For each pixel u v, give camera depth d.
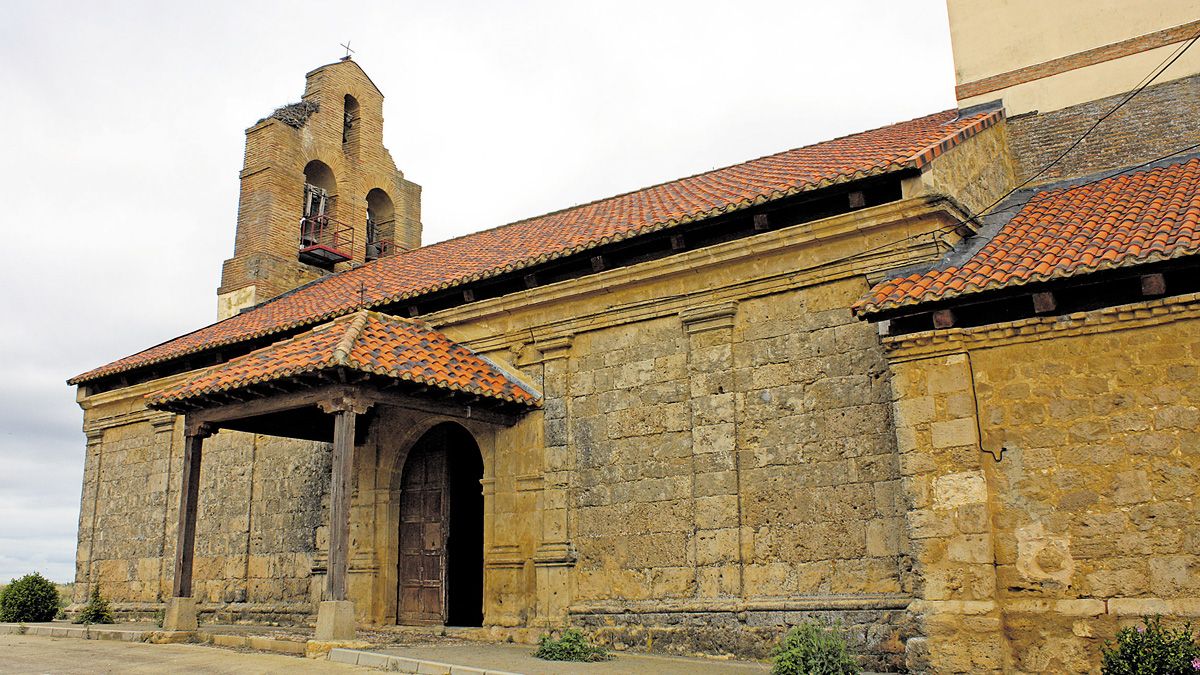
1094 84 14.96
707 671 10.78
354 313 15.37
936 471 10.06
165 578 20.12
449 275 16.44
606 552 13.66
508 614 14.27
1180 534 8.88
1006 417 9.89
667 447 13.45
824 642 10.15
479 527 17.61
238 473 19.59
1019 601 9.48
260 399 13.95
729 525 12.56
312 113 25.84
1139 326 9.39
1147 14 14.72
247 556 18.91
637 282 14.05
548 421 14.72
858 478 11.75
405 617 15.98
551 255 14.55
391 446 16.47
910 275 11.05
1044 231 11.48
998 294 9.96
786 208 12.84
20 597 19.64
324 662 11.55
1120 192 12.40
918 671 9.68
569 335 14.77
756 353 12.94
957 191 12.52
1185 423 9.04
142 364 20.91
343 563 12.51
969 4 16.47
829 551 11.78
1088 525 9.30
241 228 24.58
